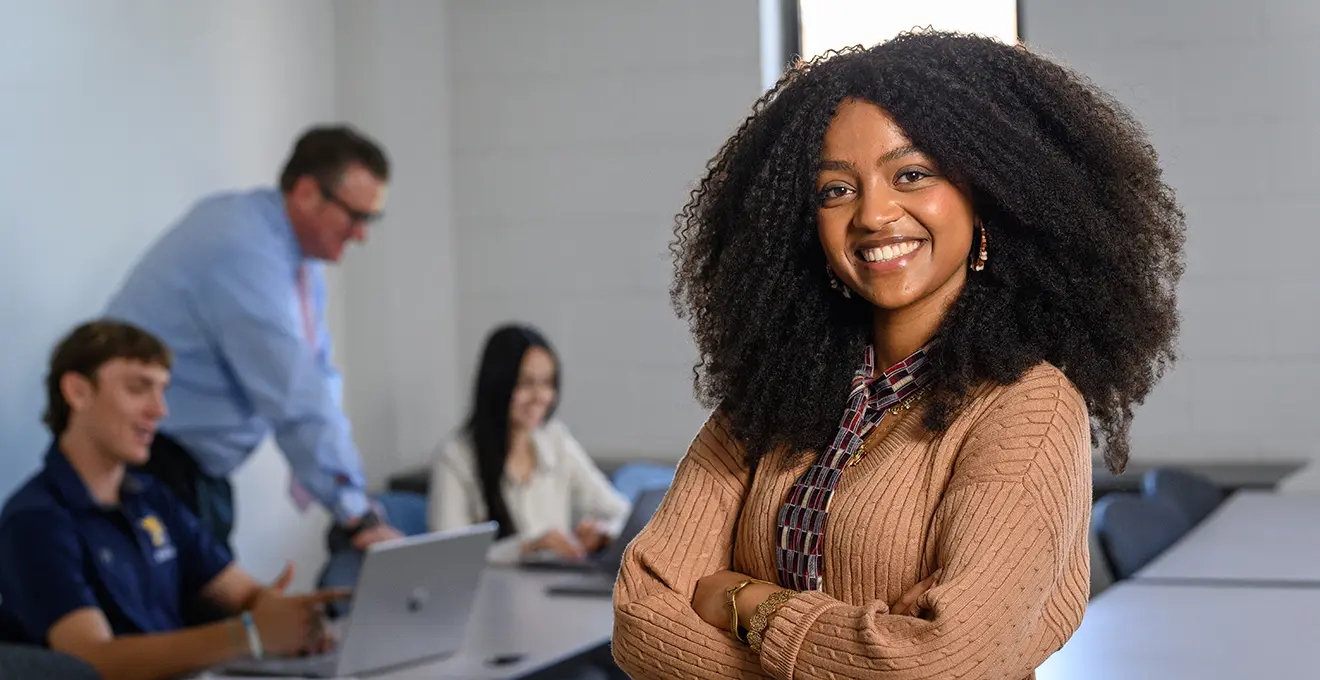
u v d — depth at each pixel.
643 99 4.95
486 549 2.66
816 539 1.23
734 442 1.36
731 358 1.34
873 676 1.12
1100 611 2.55
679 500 1.37
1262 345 4.48
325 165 3.62
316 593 2.69
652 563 1.33
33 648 2.23
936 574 1.15
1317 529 3.45
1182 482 3.78
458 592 2.62
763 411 1.31
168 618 2.93
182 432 3.55
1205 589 2.75
